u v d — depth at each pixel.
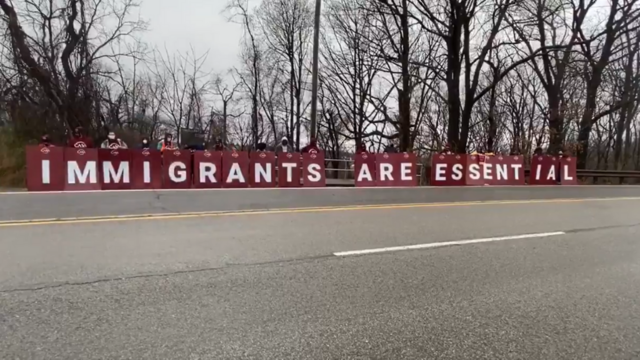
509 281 4.52
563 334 3.32
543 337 3.26
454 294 4.08
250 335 3.11
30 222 6.62
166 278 4.23
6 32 20.03
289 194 11.22
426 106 32.94
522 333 3.31
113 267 4.51
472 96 24.34
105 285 3.98
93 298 3.67
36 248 5.14
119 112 34.72
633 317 3.68
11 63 20.80
